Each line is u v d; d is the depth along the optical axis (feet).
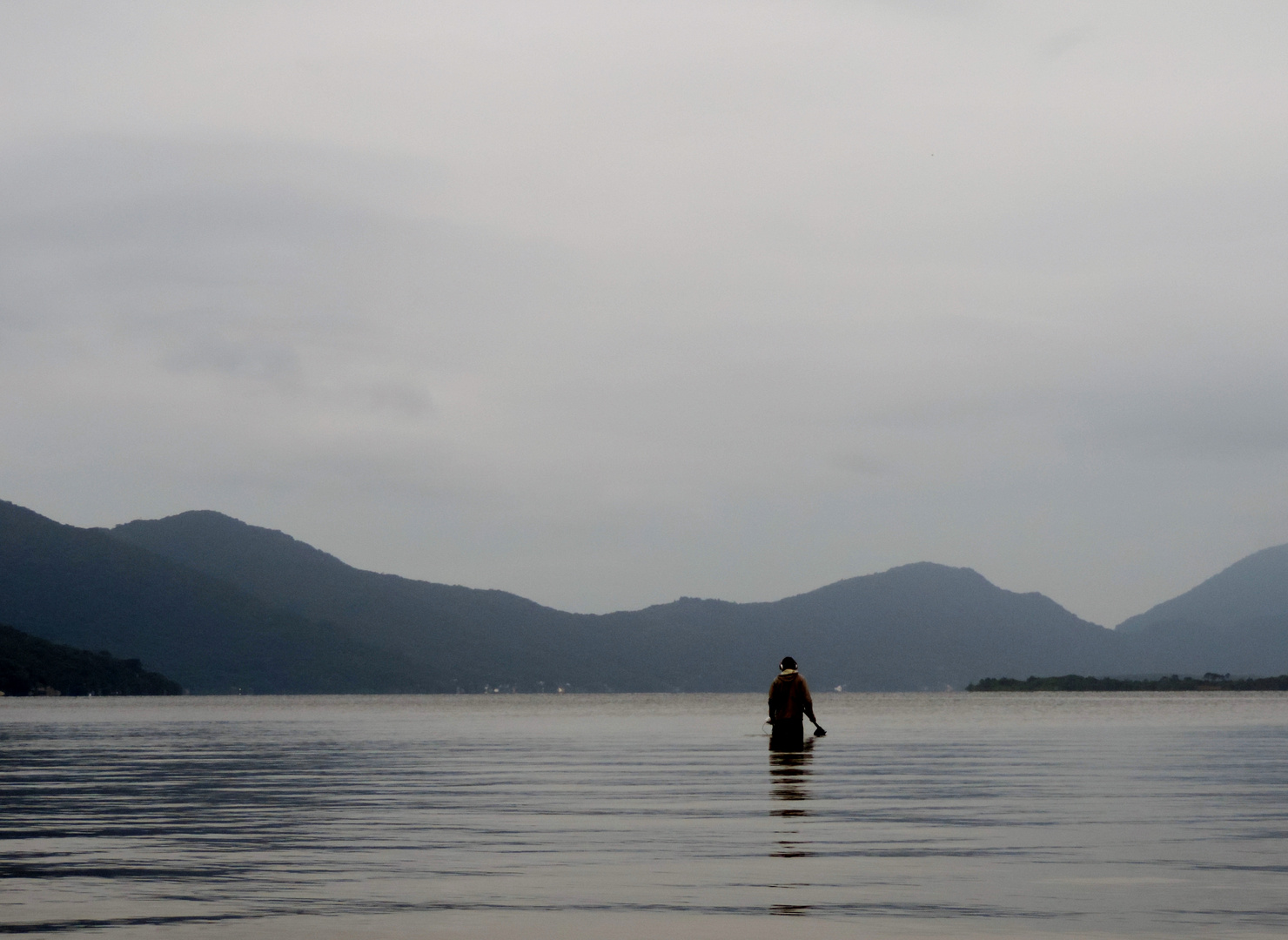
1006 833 42.65
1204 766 77.15
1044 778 66.95
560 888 32.32
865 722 207.31
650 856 37.81
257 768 80.94
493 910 29.37
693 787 62.39
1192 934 26.53
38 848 40.14
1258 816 47.37
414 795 58.80
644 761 86.69
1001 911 28.99
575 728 177.37
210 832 44.11
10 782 67.56
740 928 27.30
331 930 27.27
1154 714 278.05
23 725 206.69
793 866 35.65
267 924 27.86
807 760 86.02
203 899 30.96
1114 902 30.09
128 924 27.89
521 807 52.47
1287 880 33.06
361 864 36.45
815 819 47.16
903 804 52.54
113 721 242.17
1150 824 45.01
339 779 69.77
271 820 47.88
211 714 333.83
